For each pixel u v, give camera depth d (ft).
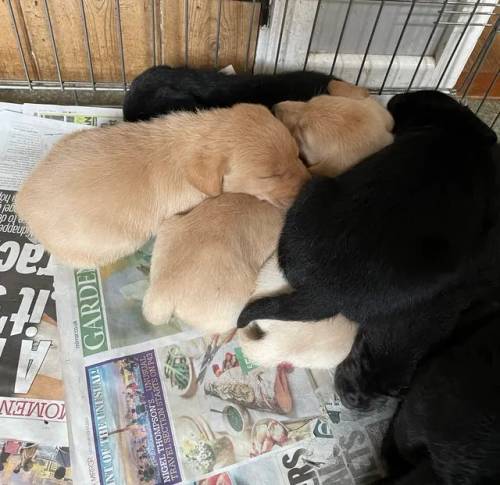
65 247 1.64
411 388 1.40
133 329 1.67
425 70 2.38
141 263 1.79
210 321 1.59
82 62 2.21
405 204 1.40
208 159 1.60
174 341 1.66
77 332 1.65
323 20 2.17
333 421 1.59
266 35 2.17
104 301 1.71
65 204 1.56
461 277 1.46
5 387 1.54
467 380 1.28
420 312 1.45
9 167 1.92
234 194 1.67
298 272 1.44
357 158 1.66
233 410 1.58
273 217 1.67
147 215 1.65
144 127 1.69
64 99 2.26
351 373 1.55
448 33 2.25
